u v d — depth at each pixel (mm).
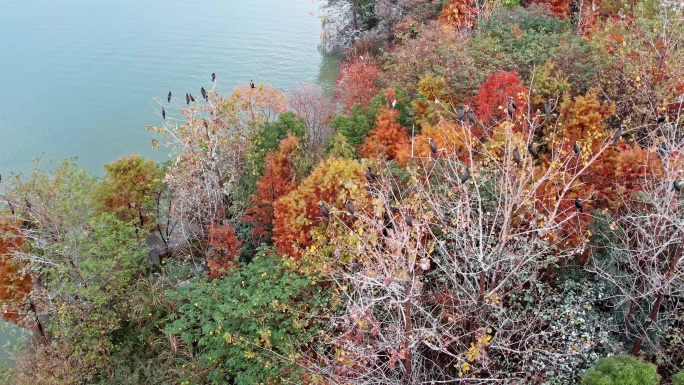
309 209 16906
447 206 14219
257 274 16703
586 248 14055
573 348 12438
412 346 11680
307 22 54781
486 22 28531
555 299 13070
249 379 14602
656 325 12586
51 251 18047
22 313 18328
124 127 35688
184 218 22328
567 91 19125
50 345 17641
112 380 16609
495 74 20828
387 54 29609
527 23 28016
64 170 19703
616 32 22234
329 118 26719
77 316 17500
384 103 23125
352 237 12203
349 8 48250
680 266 12688
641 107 17297
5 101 38406
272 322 15398
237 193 21969
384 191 13703
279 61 45281
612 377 10523
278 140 22359
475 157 17203
